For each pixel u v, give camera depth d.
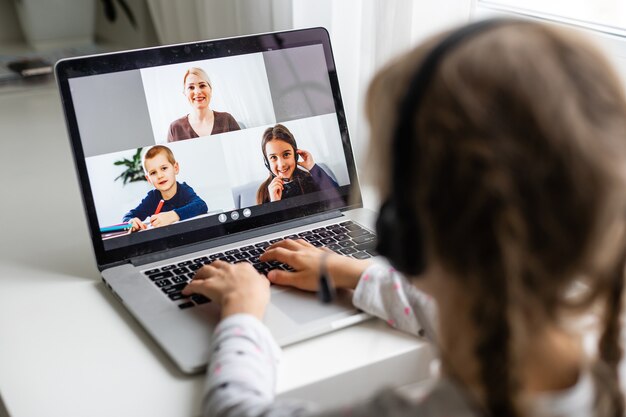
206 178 0.93
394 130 0.47
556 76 0.44
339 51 1.24
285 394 0.68
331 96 1.02
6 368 0.71
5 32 1.93
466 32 0.47
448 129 0.44
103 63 0.89
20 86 1.61
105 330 0.77
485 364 0.47
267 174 0.97
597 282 0.50
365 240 0.93
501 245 0.44
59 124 1.43
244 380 0.63
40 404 0.66
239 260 0.88
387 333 0.76
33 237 1.00
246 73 0.97
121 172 0.89
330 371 0.70
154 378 0.69
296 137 0.99
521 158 0.43
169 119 0.92
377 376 0.73
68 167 1.24
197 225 0.92
